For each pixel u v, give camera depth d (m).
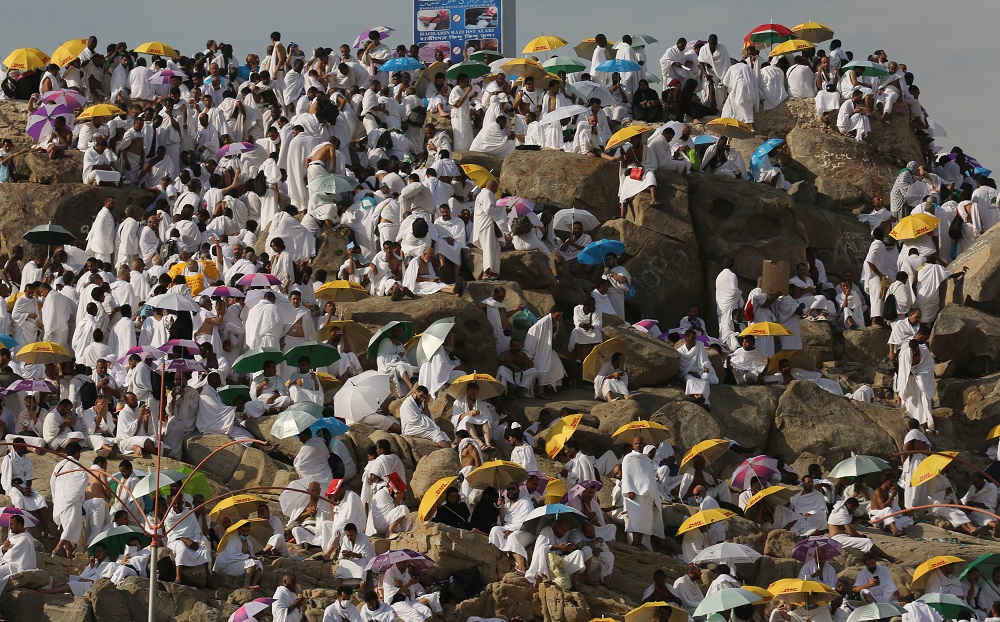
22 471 49.03
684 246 69.12
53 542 48.31
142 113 76.75
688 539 49.38
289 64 85.00
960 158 82.38
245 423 54.66
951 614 45.62
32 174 75.00
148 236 69.31
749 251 69.69
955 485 59.03
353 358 58.53
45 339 63.28
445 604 45.09
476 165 68.62
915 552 50.78
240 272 63.44
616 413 57.00
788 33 82.25
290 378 56.56
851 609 46.84
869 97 78.75
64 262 69.56
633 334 61.41
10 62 81.00
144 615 42.94
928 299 66.56
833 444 58.84
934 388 61.50
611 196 70.88
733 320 66.38
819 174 77.81
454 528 46.44
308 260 66.56
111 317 62.53
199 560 44.59
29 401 54.88
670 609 43.94
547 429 55.28
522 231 65.62
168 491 46.06
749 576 49.00
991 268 67.50
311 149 70.94
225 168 73.75
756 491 53.28
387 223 66.25
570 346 61.19
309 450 50.47
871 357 66.88
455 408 53.94
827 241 72.75
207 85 81.12
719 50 82.75
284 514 50.16
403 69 82.62
